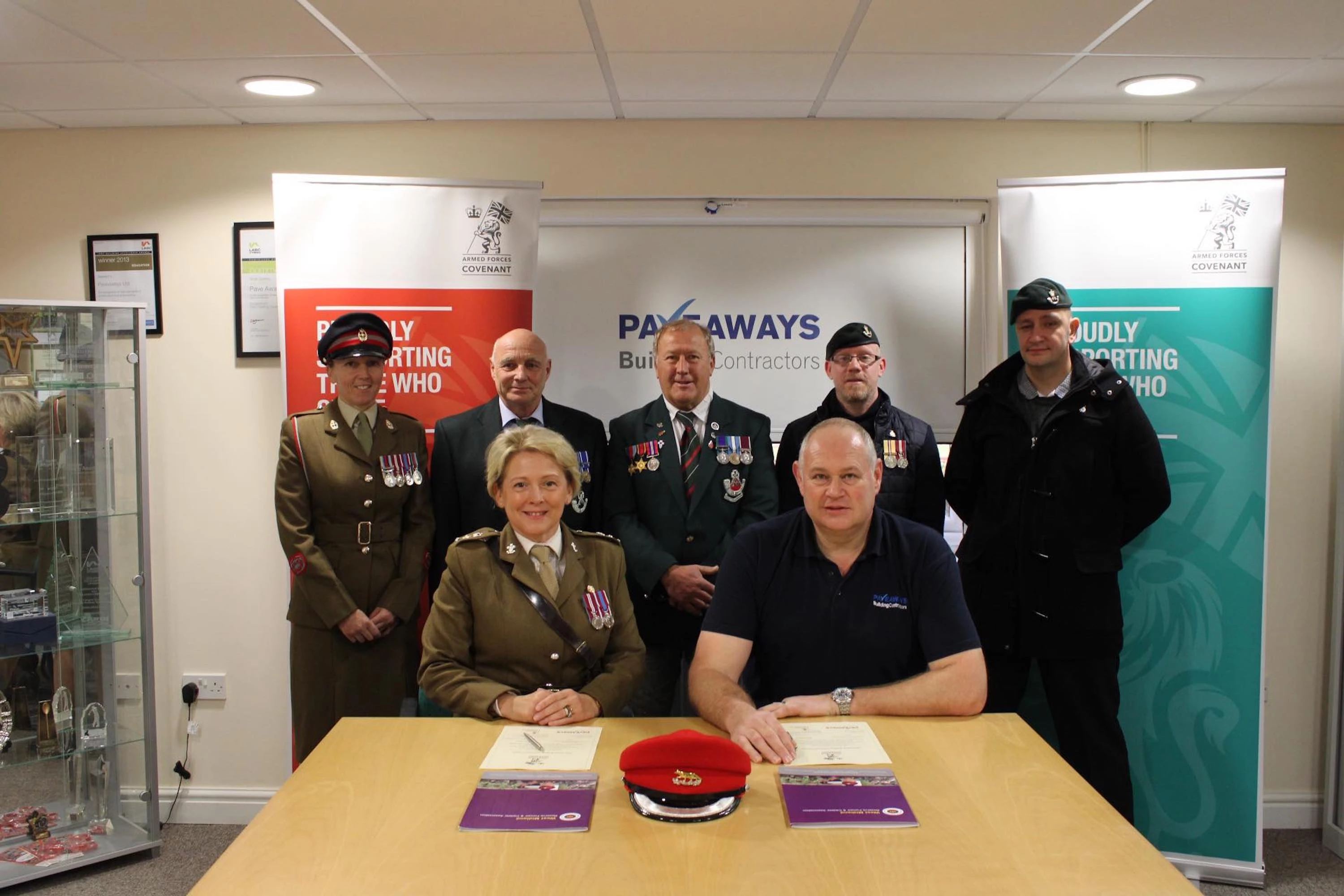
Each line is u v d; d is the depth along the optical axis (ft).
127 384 9.76
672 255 11.24
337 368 9.09
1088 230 9.87
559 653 6.73
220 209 11.11
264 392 11.18
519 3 7.57
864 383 9.29
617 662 6.92
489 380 10.24
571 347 11.28
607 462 9.85
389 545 9.21
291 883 4.17
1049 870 4.25
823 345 11.28
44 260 11.25
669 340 9.29
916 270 11.26
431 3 7.55
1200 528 9.73
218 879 4.21
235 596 11.28
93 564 9.84
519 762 5.49
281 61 8.91
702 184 11.06
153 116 10.64
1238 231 9.59
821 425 6.65
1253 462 9.62
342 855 4.42
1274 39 8.41
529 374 9.46
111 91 9.76
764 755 5.46
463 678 6.50
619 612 7.10
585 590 6.93
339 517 9.07
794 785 5.09
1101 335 9.87
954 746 5.67
